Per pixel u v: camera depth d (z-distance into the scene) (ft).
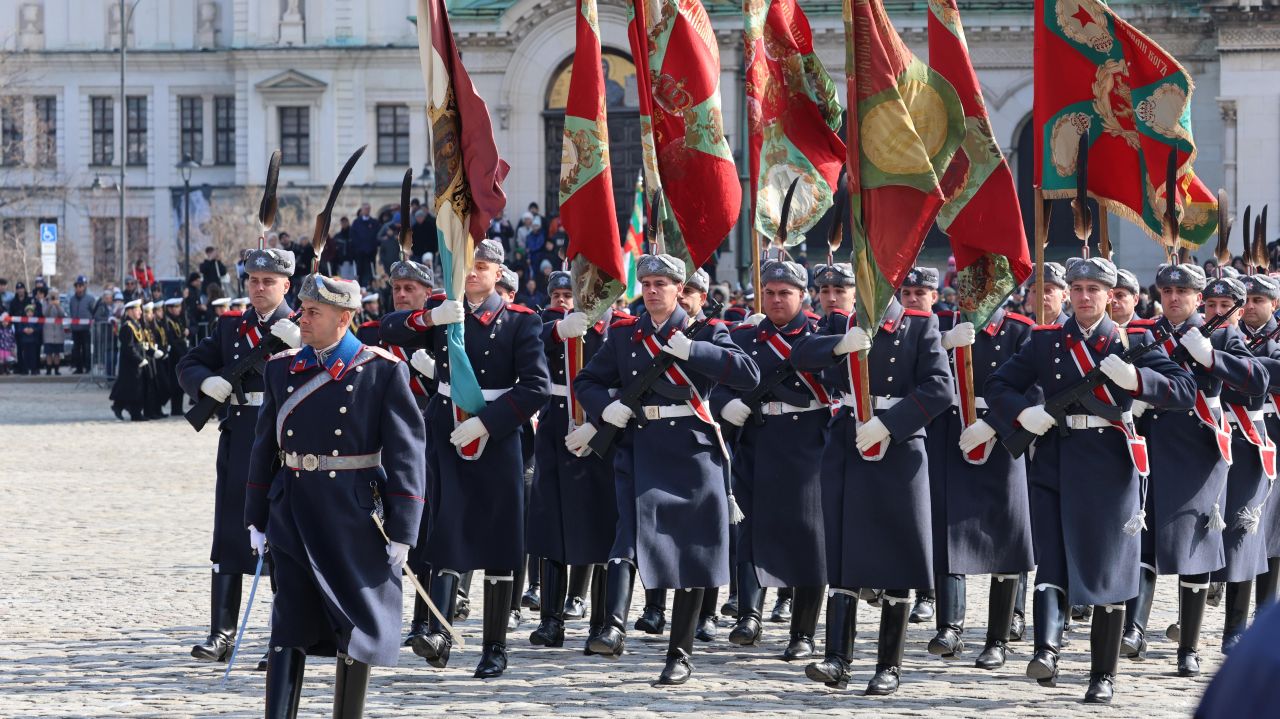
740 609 46.03
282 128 276.62
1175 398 38.81
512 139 212.84
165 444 116.37
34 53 293.64
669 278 41.47
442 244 41.57
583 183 45.55
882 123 40.16
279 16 275.80
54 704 36.91
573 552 45.16
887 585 38.96
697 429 41.22
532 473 49.06
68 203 294.25
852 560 39.24
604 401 41.86
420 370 43.83
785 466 43.65
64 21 295.48
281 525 31.30
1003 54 194.29
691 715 36.14
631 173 204.85
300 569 31.30
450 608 40.75
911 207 40.04
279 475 31.91
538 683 39.93
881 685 38.75
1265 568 45.80
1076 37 47.06
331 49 272.31
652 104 47.60
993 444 43.78
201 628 47.73
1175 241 43.86
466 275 42.86
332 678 41.22
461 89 42.37
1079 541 38.63
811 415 43.86
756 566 43.65
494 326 42.60
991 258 45.11
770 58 52.70
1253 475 44.60
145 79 293.23
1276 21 183.62
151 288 178.60
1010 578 43.50
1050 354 39.99
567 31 211.20
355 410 31.35
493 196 42.22
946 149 44.50
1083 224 42.37
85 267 294.66
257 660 42.68
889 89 40.22
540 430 46.37
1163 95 46.50
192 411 42.39
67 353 201.57
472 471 41.27
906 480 39.37
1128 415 39.09
